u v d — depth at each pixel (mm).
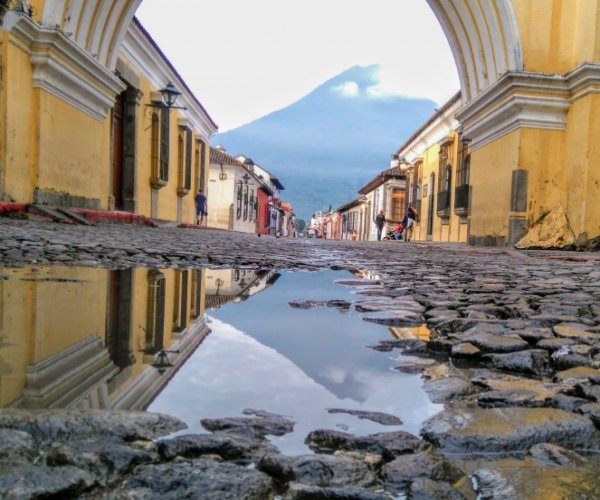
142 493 668
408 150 29047
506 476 781
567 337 1981
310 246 10867
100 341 1597
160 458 779
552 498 714
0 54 8328
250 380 1244
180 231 13570
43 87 9352
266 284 3557
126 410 965
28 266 3650
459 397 1211
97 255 4641
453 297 3176
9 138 8609
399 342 1832
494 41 11703
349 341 1812
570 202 10844
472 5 12172
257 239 13477
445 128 21703
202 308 2379
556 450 893
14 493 625
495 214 12008
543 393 1240
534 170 11039
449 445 900
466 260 7418
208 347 1577
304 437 910
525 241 10812
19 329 1716
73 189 10695
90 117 11383
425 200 25500
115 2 11203
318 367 1411
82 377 1199
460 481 777
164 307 2338
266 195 53969
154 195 17594
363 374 1381
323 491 700
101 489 675
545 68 11188
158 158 17219
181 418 955
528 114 10914
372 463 817
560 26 11133
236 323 2033
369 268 5430
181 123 20406
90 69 10711
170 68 17766
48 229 7305
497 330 2094
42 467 691
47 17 9328
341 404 1104
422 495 707
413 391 1241
